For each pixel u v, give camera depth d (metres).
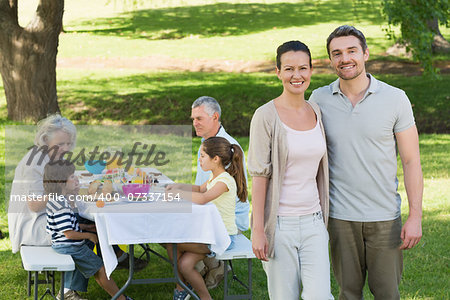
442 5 13.63
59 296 4.73
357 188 3.64
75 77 16.81
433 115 14.50
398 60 19.67
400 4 13.40
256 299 4.99
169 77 17.11
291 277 3.53
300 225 3.49
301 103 3.54
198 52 21.25
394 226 3.68
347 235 3.71
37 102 12.48
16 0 12.41
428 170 9.70
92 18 27.66
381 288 3.79
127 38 23.38
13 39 12.30
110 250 4.26
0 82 15.58
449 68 19.06
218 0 18.80
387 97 3.58
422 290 5.08
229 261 5.23
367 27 24.62
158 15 28.02
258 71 18.56
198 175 5.13
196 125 5.17
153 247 6.35
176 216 4.33
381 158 3.60
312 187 3.54
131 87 15.71
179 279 4.49
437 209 7.53
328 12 27.78
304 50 3.46
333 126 3.64
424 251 6.07
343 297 3.87
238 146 4.78
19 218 4.70
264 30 24.84
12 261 5.71
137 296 5.08
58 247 4.45
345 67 3.56
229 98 14.97
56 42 12.62
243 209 5.18
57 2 12.28
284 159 3.44
